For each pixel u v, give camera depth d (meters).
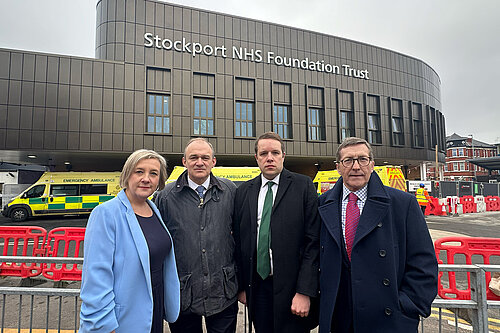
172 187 2.23
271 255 2.03
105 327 1.39
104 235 1.51
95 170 23.25
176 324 2.11
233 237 2.27
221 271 2.10
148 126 17.00
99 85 15.95
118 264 1.53
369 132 22.59
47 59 15.14
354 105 21.98
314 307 2.01
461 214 17.53
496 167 44.28
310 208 2.05
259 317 2.06
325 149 20.86
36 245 5.18
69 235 5.23
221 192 2.27
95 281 1.42
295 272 1.97
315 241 1.99
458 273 5.47
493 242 4.25
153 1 17.38
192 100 17.78
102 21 16.97
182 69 17.70
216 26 18.69
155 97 17.27
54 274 4.97
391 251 1.68
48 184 13.79
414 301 1.62
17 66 14.69
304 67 20.70
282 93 20.12
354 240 1.73
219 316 2.12
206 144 2.19
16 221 13.32
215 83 18.42
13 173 25.03
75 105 15.48
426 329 3.36
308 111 20.59
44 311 3.90
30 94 14.80
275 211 2.05
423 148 24.62
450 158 54.06
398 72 24.12
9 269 5.07
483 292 2.13
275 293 1.94
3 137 14.35
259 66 19.53
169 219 2.12
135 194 1.71
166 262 1.83
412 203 1.80
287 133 20.16
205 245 2.07
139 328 1.52
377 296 1.64
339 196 1.95
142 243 1.60
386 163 26.52
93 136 15.70
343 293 1.79
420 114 25.02
